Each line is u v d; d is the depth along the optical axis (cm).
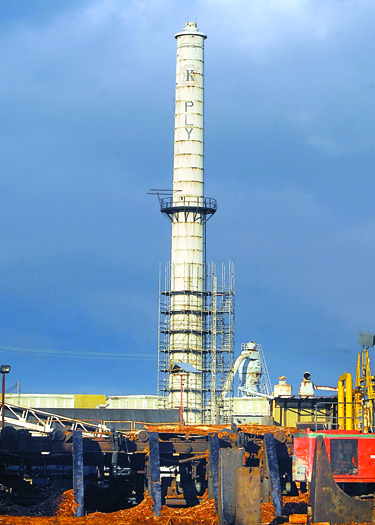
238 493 5975
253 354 13775
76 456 7062
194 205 13962
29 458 7712
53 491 7444
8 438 7394
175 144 14125
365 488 7419
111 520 6494
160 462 8044
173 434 7838
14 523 6150
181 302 13912
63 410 11581
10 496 7275
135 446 7619
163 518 6581
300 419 10650
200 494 8150
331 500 6134
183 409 13475
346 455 7294
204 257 14150
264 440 7550
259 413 13325
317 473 6166
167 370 13825
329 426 9188
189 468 8169
